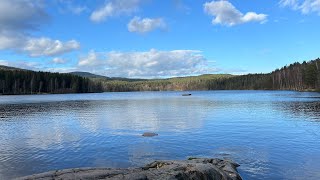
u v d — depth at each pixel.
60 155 24.22
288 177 17.92
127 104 92.56
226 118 48.34
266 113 55.34
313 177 17.84
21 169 20.42
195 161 18.88
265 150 24.89
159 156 23.48
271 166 20.12
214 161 19.47
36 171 19.98
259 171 19.09
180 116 52.50
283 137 30.62
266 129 36.19
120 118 51.06
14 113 62.78
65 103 99.12
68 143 29.05
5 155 24.25
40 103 99.00
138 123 43.75
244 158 22.33
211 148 26.00
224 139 30.05
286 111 57.84
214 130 35.94
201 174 15.10
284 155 23.08
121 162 21.86
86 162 22.03
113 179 13.49
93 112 64.38
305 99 92.25
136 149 25.97
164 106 80.31
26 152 25.31
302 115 50.44
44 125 42.94
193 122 43.78
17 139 31.50
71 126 41.56
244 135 32.22
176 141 29.27
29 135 34.09
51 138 31.94
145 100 118.81
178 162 17.75
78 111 67.31
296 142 27.97
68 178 13.45
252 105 76.06
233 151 24.70
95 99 130.50
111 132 35.62
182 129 37.09
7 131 37.38
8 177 18.73
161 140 29.88
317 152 23.83
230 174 17.02
